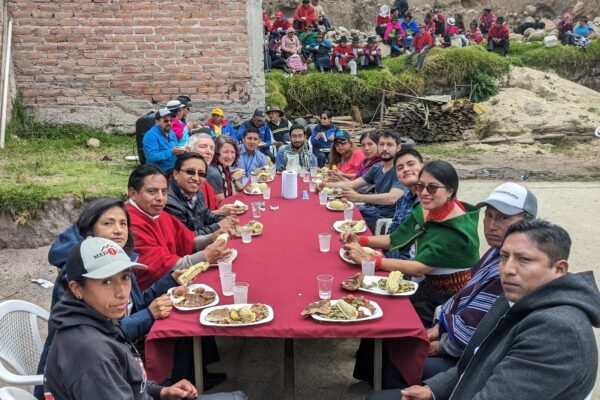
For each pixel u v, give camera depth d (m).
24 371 2.65
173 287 3.13
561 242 1.90
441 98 14.21
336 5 20.94
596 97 15.48
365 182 5.68
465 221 3.27
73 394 1.87
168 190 4.27
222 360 3.97
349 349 4.11
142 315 2.68
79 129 9.31
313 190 5.77
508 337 1.94
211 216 4.57
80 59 9.16
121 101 9.39
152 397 2.38
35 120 9.22
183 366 3.18
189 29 9.33
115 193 6.12
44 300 4.85
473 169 11.25
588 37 17.69
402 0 19.02
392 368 3.00
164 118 6.42
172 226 3.83
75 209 6.02
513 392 1.79
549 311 1.81
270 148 8.56
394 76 14.59
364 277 3.13
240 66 9.59
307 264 3.38
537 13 22.62
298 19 15.45
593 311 1.80
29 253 5.84
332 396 3.50
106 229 2.77
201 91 9.59
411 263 3.27
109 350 1.92
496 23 16.50
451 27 17.22
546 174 10.84
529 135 14.03
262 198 5.36
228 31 9.44
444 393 2.41
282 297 2.89
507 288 1.96
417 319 2.64
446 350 2.82
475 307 2.71
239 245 3.78
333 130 8.80
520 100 14.87
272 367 3.87
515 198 2.67
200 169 4.27
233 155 5.84
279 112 9.38
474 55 15.12
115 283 1.96
